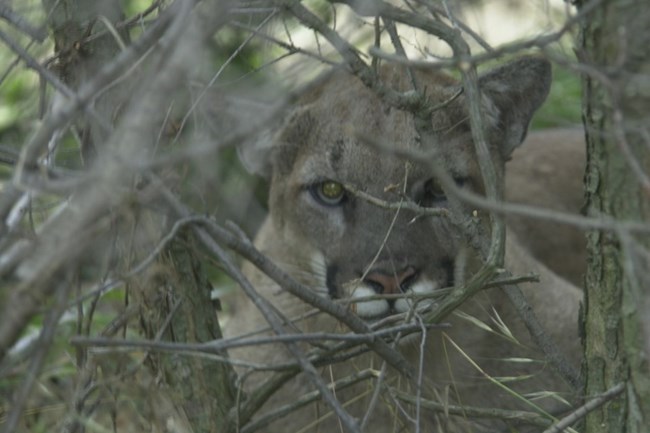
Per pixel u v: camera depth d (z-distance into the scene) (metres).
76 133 8.23
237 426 7.81
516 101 10.79
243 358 10.59
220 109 9.77
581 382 7.86
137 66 7.40
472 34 7.55
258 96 10.06
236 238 7.07
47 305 7.68
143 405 8.33
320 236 10.30
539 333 7.89
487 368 10.23
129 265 7.45
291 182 10.52
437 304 8.35
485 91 10.52
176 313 8.00
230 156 12.33
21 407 6.67
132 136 6.09
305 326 10.44
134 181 7.20
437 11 7.89
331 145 10.11
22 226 8.77
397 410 8.60
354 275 9.91
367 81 7.40
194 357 7.94
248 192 12.29
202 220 7.01
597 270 7.29
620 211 6.93
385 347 7.58
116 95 7.53
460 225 7.83
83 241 6.47
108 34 8.11
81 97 6.35
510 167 14.02
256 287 10.94
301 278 10.62
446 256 9.80
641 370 7.05
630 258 5.95
